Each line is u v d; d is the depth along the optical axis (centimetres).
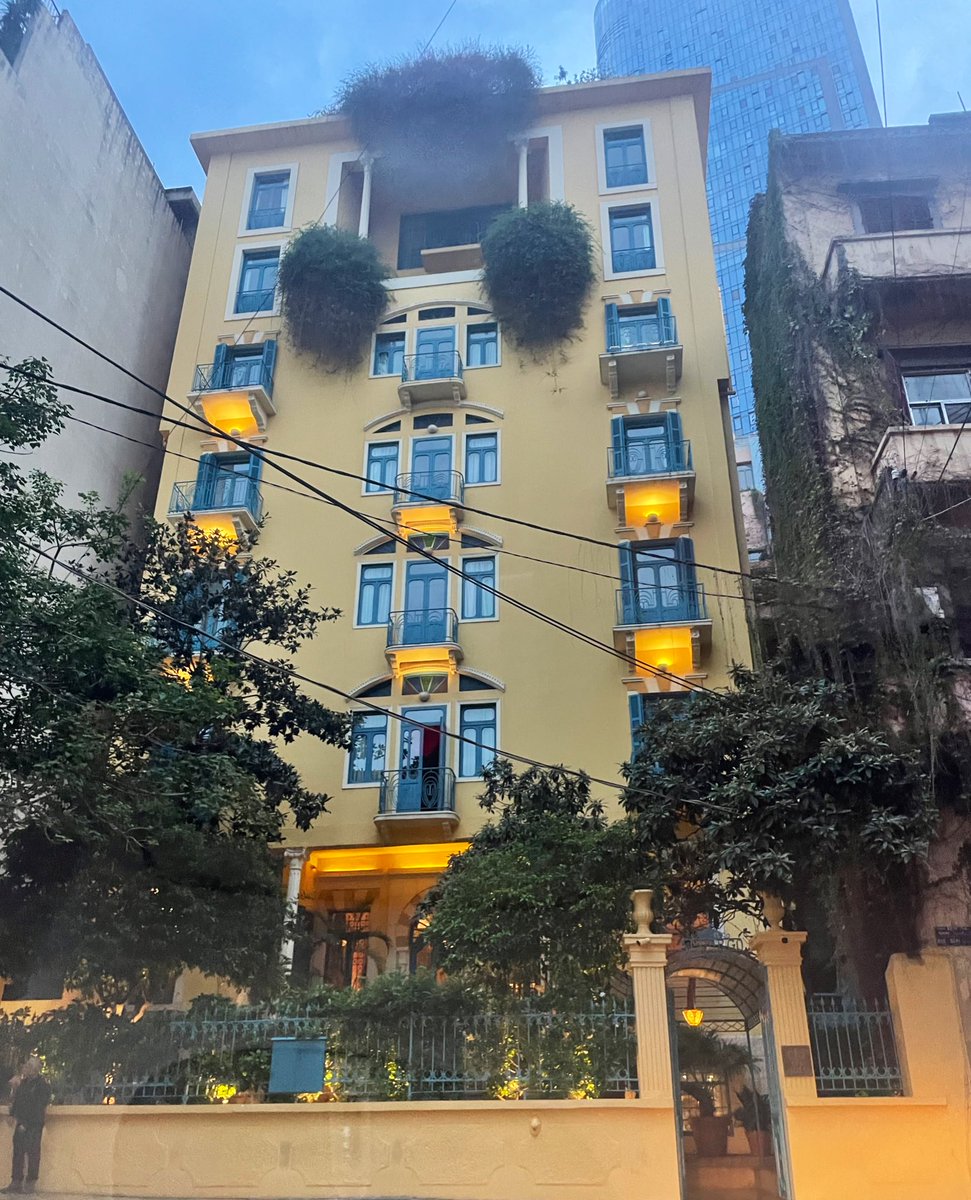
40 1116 1107
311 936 2011
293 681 1959
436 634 2286
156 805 1430
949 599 1381
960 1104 1042
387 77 3097
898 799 1200
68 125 2750
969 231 1736
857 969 1273
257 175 3136
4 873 1482
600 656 2252
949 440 1487
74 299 2683
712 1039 1475
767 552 2628
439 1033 1169
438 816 2069
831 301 1741
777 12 10750
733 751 1334
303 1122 1097
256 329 2830
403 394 2619
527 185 3134
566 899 1367
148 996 1497
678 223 2819
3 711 1290
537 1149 1058
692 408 2538
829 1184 1014
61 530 1638
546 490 2475
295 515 2536
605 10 12019
